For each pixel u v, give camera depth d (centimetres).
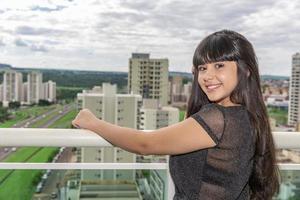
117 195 126
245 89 98
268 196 108
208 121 93
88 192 125
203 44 101
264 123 99
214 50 97
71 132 105
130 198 126
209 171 95
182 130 94
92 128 105
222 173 94
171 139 95
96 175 124
